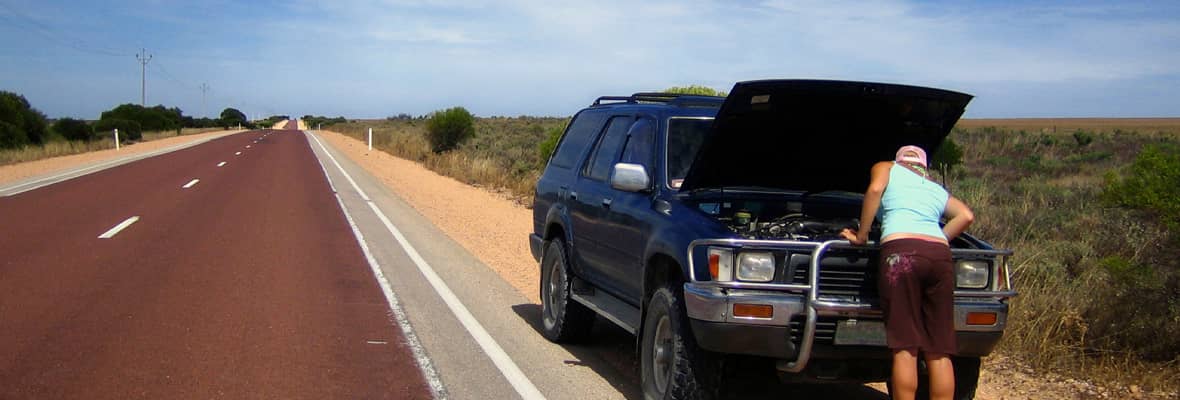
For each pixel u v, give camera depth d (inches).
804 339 185.3
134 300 315.3
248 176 989.8
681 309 203.0
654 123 249.4
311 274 381.4
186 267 386.9
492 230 577.9
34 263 384.5
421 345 268.4
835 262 192.4
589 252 267.4
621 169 230.7
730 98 206.2
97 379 220.4
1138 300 269.4
